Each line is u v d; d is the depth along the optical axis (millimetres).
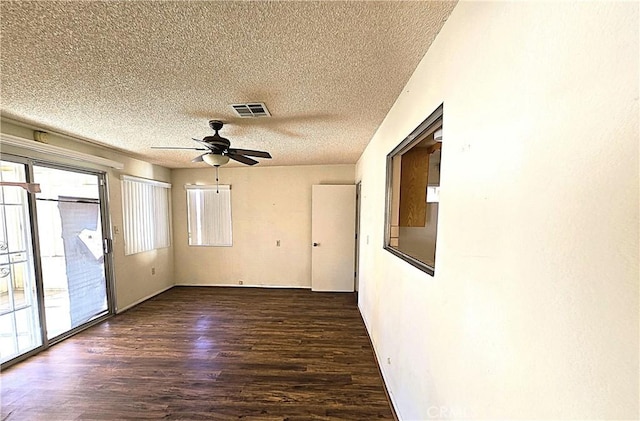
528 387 661
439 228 1214
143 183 4367
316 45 1307
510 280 729
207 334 3174
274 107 2113
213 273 5238
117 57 1398
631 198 441
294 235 5094
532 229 649
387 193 2312
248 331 3254
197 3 1024
